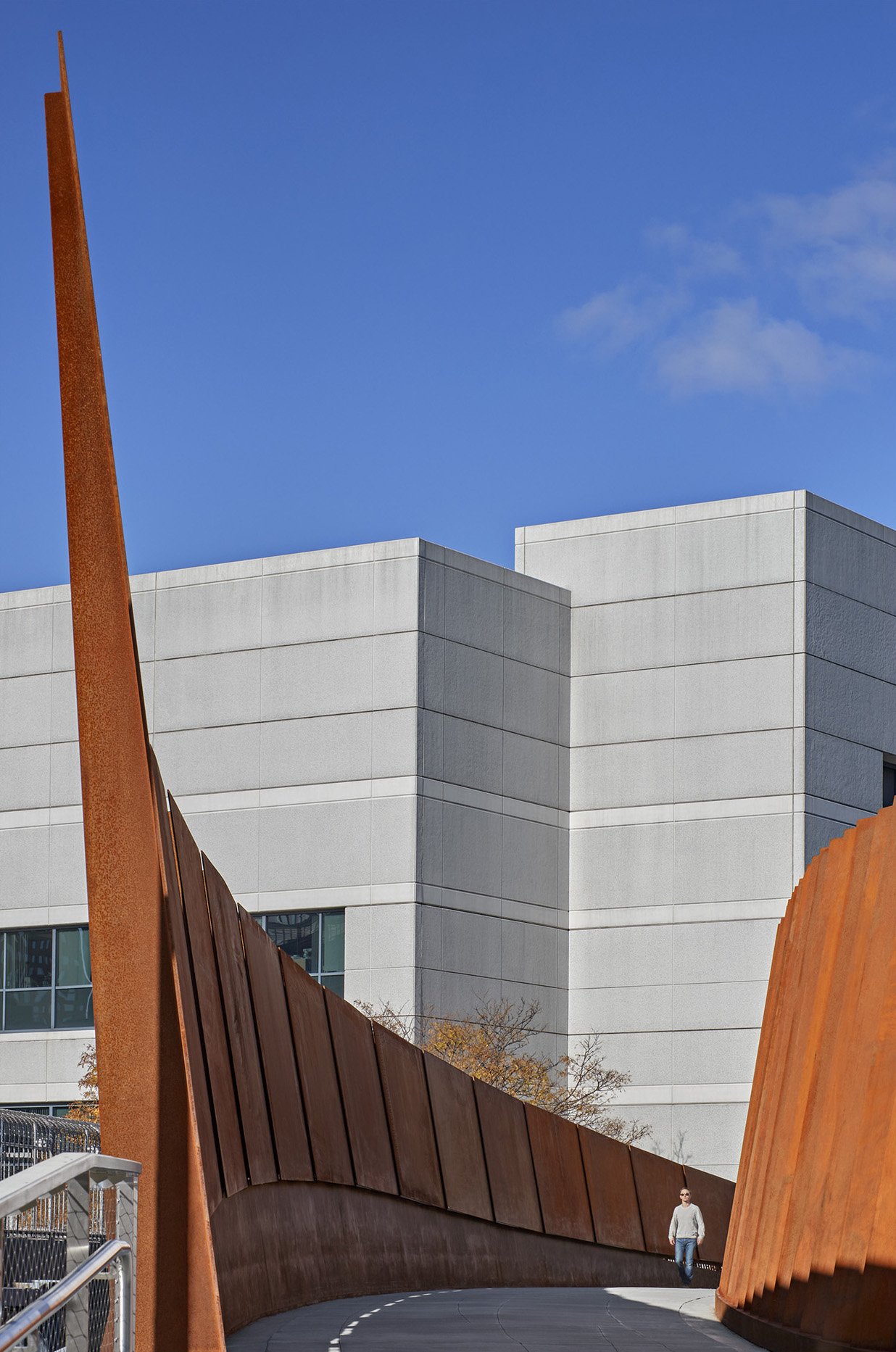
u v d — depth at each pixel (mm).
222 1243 15039
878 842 14211
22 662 52500
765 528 50250
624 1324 18797
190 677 50469
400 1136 25922
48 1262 6816
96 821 11906
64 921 50562
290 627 49250
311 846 48000
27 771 51938
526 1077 43625
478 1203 29000
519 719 50375
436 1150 27594
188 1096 11766
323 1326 16438
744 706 49875
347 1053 24078
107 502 11539
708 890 49531
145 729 11867
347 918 47188
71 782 51250
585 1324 18578
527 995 49438
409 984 45906
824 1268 13430
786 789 48938
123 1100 11766
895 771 53562
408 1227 25734
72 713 51625
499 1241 29781
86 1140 11320
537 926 50125
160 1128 11750
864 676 51375
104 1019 11844
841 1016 14461
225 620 50188
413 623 47469
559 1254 32219
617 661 51781
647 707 51156
